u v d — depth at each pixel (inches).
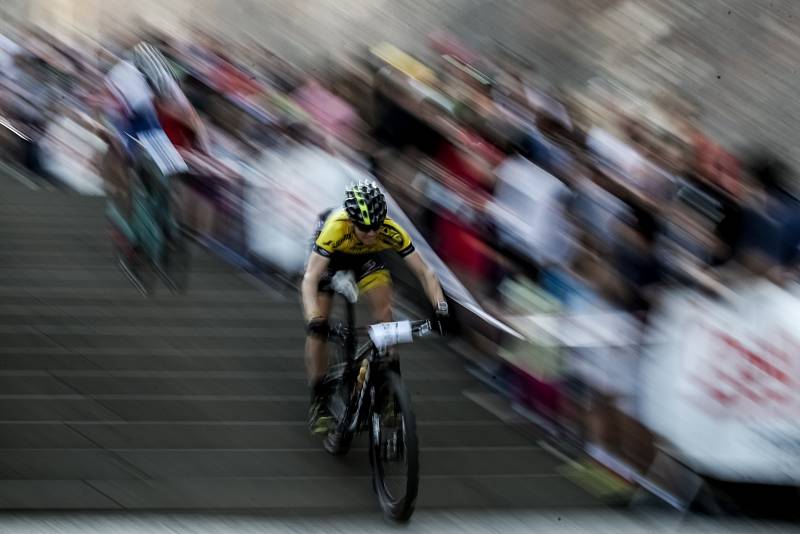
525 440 755.4
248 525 588.1
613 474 697.0
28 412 727.1
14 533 555.2
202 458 677.9
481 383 860.0
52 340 875.4
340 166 1107.9
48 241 1180.5
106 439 693.9
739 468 658.2
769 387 655.8
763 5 2282.2
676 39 2268.7
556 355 774.5
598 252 764.6
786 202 746.2
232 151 1170.0
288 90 1342.3
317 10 2908.5
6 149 1572.3
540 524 622.5
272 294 1055.0
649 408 698.2
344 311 1000.2
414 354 914.1
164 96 1147.3
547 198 855.7
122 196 1106.7
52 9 3078.2
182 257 1066.1
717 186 770.2
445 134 1029.2
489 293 928.3
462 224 974.4
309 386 765.3
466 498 654.5
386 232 642.2
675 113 971.9
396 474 620.1
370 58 1211.9
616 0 2357.3
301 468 674.2
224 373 834.2
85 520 578.2
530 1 2461.9
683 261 729.6
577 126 1090.1
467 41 2464.3
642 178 831.1
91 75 1549.0
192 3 3078.2
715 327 673.6
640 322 722.2
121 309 970.7
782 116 2062.0
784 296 676.7
